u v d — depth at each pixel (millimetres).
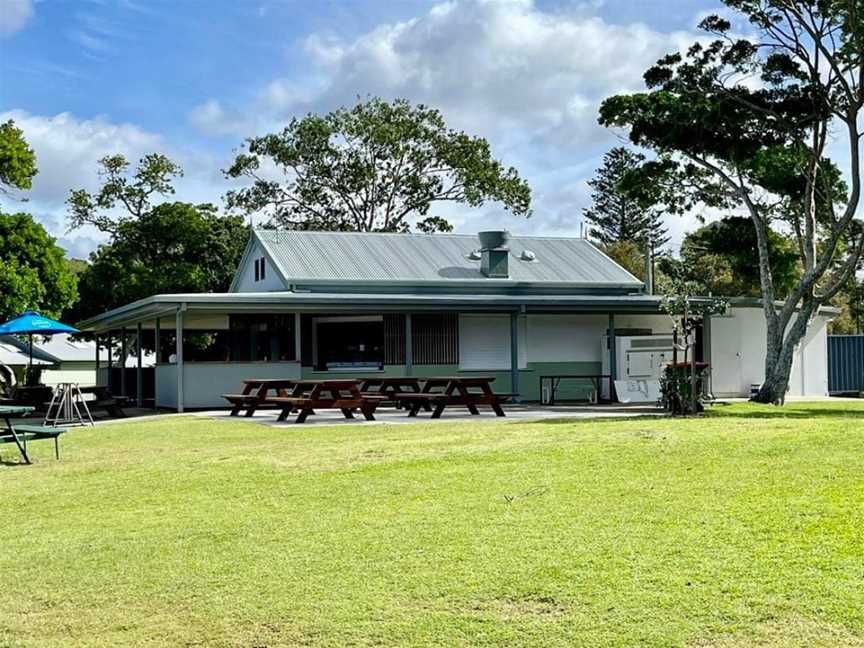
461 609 5238
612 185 65812
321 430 15172
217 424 17094
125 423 18062
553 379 25047
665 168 24766
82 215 38094
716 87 22359
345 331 24766
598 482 8430
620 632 4773
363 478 9312
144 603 5684
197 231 37719
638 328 27172
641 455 9750
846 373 29750
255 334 26000
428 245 29047
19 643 5109
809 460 9039
